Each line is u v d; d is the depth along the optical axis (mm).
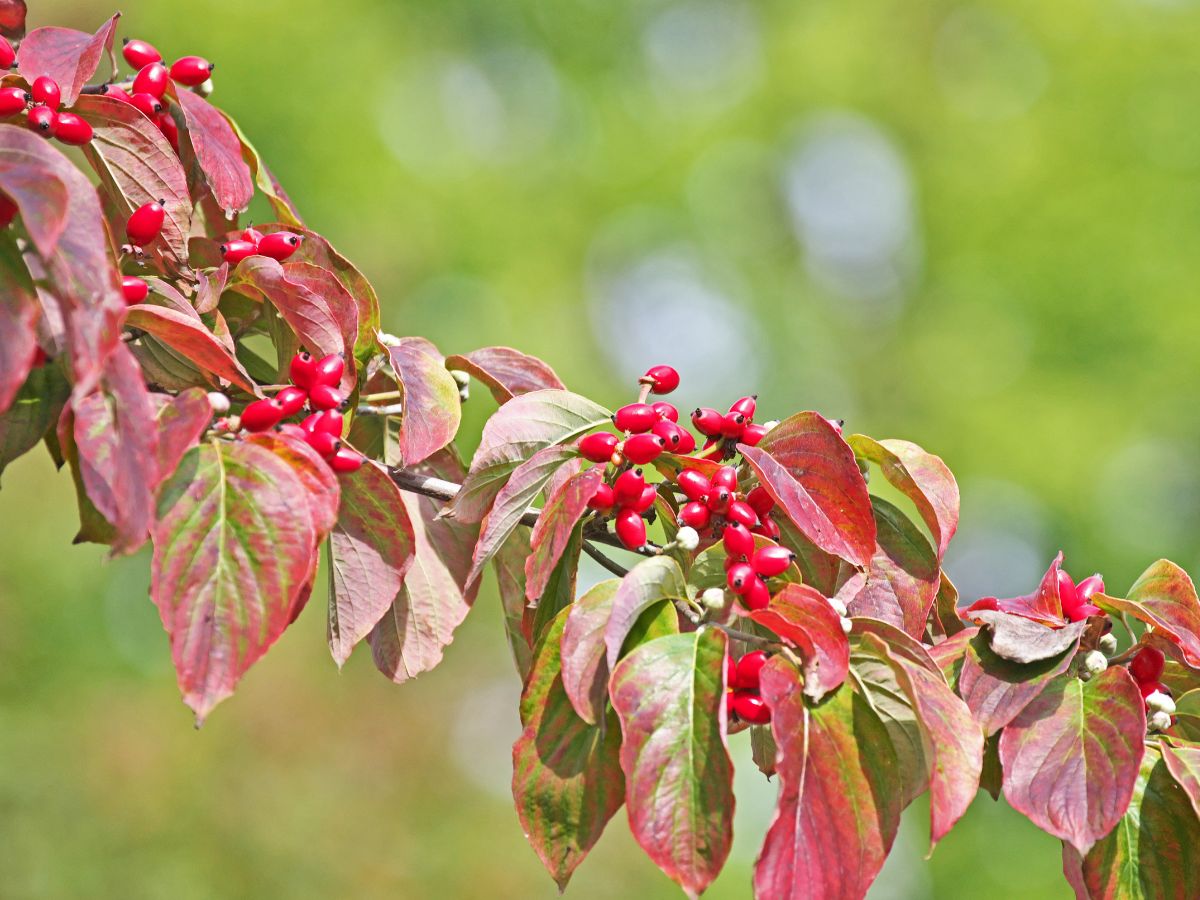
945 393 16828
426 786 10664
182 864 9352
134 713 10148
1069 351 16141
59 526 10688
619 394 15109
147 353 2305
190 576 1884
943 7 18781
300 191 13242
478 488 2424
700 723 1978
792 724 1974
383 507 2311
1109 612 2443
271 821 9711
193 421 1916
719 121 18156
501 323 13984
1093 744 2166
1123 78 17109
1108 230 16406
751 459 2234
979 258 17375
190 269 2418
